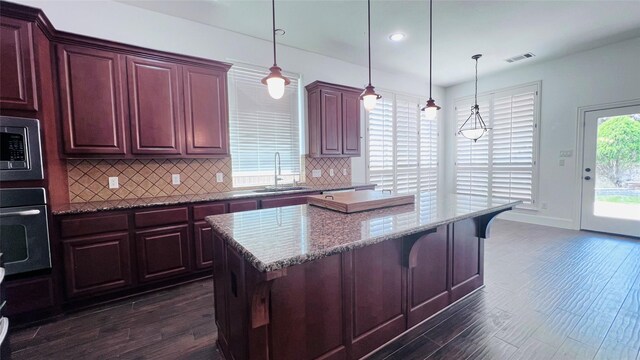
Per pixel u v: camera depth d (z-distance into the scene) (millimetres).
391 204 2041
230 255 1551
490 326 2062
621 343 1836
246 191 3568
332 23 3346
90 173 2805
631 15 3225
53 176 2402
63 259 2273
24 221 2082
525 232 4461
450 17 3229
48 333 2047
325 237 1309
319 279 1546
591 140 4359
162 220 2670
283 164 4086
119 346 1904
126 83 2689
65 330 2082
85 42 2494
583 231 4465
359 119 4434
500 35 3707
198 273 2914
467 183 5895
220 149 3248
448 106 6176
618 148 4137
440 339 1937
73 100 2473
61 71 2422
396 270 1926
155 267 2648
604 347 1804
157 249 2652
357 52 4246
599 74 4211
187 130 3027
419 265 2088
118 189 2939
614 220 4230
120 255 2486
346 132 4277
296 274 1456
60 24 2668
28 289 2137
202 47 3387
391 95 5246
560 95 4598
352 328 1703
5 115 1983
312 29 3502
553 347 1816
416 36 3699
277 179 4016
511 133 5203
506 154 5289
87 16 2779
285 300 1424
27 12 2043
